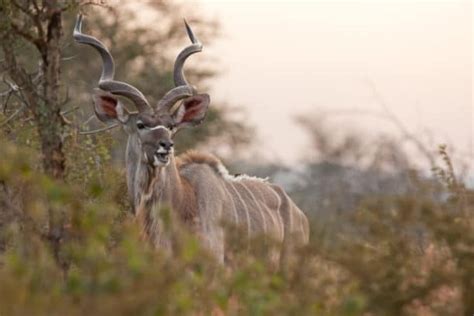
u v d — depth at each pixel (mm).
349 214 14773
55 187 12188
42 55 16750
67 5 16750
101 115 20797
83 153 20094
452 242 14203
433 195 15883
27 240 13352
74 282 11539
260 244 14273
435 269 14062
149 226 19922
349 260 13945
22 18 17531
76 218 12352
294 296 12852
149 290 11602
